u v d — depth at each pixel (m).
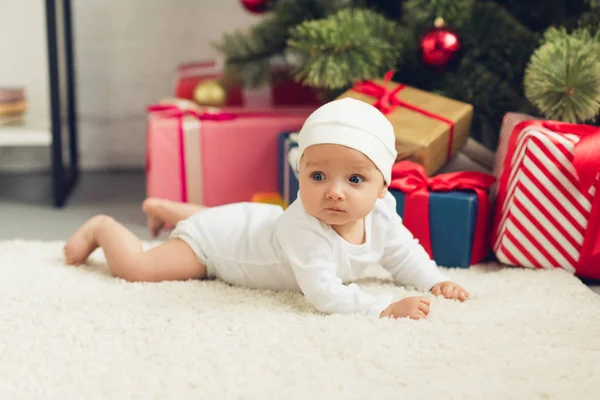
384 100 1.59
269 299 1.20
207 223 1.28
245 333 1.04
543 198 1.35
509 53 1.66
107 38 2.36
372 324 1.07
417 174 1.44
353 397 0.86
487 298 1.21
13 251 1.44
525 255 1.39
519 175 1.37
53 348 1.00
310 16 1.84
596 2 1.64
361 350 0.98
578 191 1.33
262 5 1.92
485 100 1.67
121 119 2.43
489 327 1.08
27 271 1.32
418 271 1.26
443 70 1.68
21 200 2.05
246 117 1.87
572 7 1.75
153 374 0.92
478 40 1.67
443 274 1.38
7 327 1.08
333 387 0.89
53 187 2.08
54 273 1.31
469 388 0.88
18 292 1.21
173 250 1.28
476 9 1.66
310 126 1.10
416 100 1.62
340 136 1.08
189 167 1.79
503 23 1.66
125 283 1.26
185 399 0.86
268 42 1.86
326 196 1.09
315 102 1.99
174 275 1.28
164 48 2.40
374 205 1.16
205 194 1.82
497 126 1.74
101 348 1.00
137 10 2.36
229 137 1.79
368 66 1.60
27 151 2.39
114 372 0.93
